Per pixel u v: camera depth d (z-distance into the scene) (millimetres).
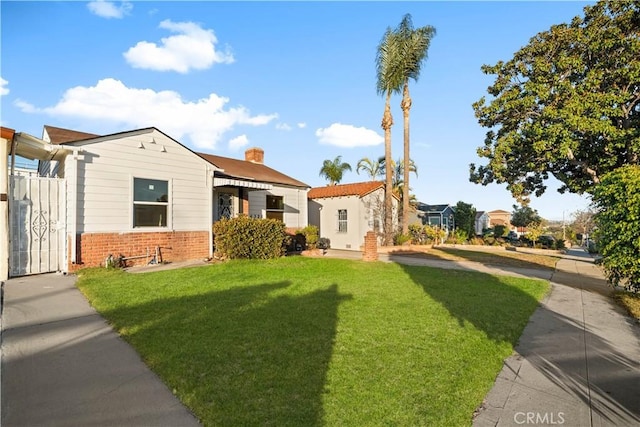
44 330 4578
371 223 23703
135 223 10508
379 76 22156
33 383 3168
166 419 2668
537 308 6688
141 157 10648
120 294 6480
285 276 9094
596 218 7730
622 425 2807
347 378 3381
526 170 16734
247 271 9555
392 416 2764
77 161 9227
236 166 17641
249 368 3539
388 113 22016
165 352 3889
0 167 7758
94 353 3885
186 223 11875
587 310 6645
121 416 2691
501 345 4496
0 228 7809
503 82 16172
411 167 31438
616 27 13180
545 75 14625
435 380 3422
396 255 17922
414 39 21156
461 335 4789
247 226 11938
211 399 2938
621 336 5109
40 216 8641
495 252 20594
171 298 6328
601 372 3836
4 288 6973
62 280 7875
